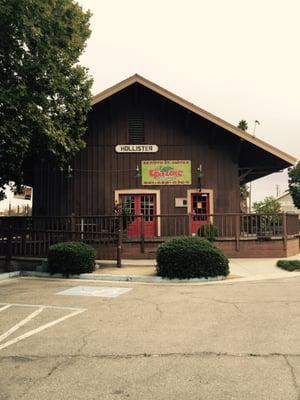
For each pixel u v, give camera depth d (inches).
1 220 547.5
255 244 561.0
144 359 183.9
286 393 145.6
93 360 183.8
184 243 420.2
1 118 441.1
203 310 277.0
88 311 279.7
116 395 147.1
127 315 266.1
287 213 581.9
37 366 177.6
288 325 235.0
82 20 610.2
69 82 552.1
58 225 552.4
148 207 682.2
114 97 695.7
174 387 153.3
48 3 502.0
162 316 261.9
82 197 686.5
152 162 686.5
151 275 427.2
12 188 623.5
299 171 2165.4
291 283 389.4
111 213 678.5
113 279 426.3
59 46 526.6
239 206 679.7
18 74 462.0
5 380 162.7
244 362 177.3
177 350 195.2
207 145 688.4
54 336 221.6
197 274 409.4
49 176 698.2
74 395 147.6
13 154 458.6
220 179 682.8
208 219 670.5
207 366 173.8
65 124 543.2
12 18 427.5
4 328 239.5
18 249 532.7
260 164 738.2
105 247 546.6
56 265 448.5
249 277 430.0
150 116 696.4
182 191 680.4
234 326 235.0
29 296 339.9
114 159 690.2
